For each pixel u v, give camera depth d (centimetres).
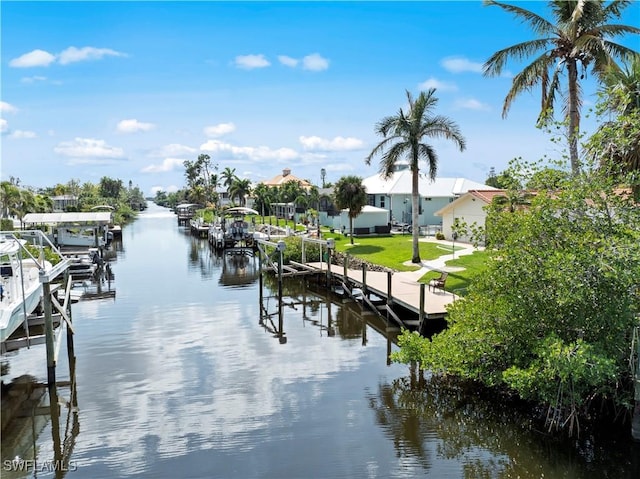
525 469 950
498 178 1334
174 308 2445
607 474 925
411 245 3647
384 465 979
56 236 4481
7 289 1496
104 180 13938
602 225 1155
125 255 4688
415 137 2855
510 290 1178
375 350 1731
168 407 1273
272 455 1030
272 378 1465
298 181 8469
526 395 1103
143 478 961
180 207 9619
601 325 1073
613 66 1970
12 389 1400
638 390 1011
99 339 1891
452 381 1381
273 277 3362
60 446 1087
